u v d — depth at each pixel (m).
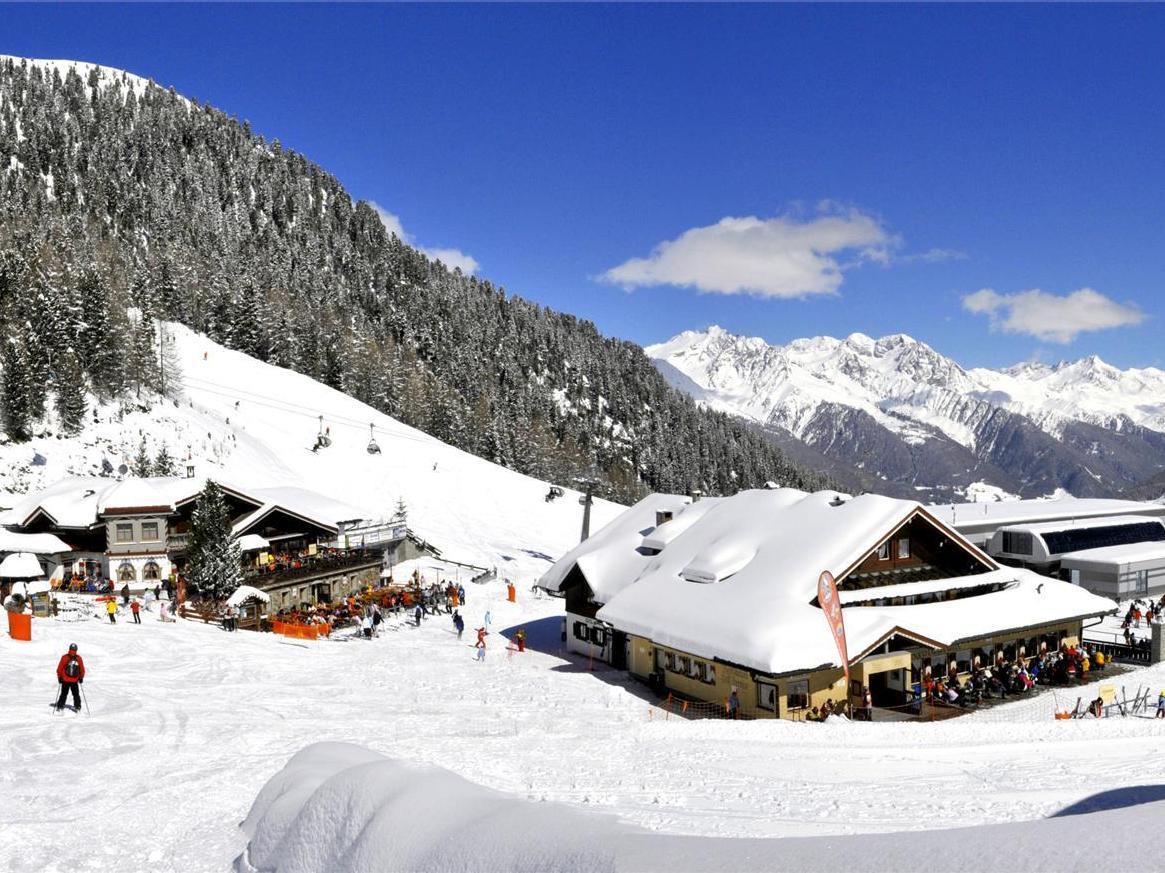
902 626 33.69
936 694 35.00
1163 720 27.62
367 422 129.88
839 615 29.64
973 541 66.94
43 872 10.91
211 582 47.41
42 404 84.31
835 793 17.48
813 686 32.84
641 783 17.81
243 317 155.88
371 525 73.81
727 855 5.90
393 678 33.53
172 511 55.06
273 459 102.69
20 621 32.47
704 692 35.50
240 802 14.48
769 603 34.09
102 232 199.88
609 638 42.44
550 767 19.34
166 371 110.94
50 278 98.69
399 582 66.69
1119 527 65.44
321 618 47.03
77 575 53.09
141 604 45.53
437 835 7.66
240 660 34.25
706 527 43.06
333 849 8.60
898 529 38.53
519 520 100.25
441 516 96.69
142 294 140.50
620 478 190.00
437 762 19.09
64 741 19.50
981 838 5.44
